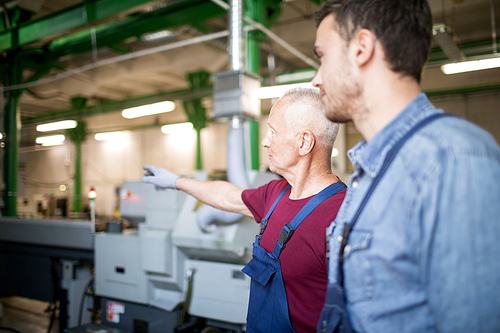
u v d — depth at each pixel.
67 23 5.18
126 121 12.86
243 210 1.01
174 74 9.77
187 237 2.00
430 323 0.43
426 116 0.46
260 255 0.79
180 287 2.09
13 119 5.88
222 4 3.39
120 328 2.35
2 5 5.85
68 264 2.94
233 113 2.28
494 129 7.79
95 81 8.37
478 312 0.37
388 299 0.45
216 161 11.24
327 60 0.53
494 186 0.38
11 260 3.36
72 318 2.83
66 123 10.36
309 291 0.72
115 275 2.36
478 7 6.15
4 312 3.84
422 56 0.49
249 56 3.84
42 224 3.07
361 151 0.53
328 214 0.73
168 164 12.03
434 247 0.39
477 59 4.87
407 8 0.48
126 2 4.64
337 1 0.53
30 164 14.38
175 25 4.97
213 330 2.04
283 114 0.82
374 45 0.48
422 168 0.42
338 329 0.50
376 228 0.46
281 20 7.03
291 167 0.82
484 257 0.36
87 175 13.56
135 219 2.70
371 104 0.50
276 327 0.75
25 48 6.86
